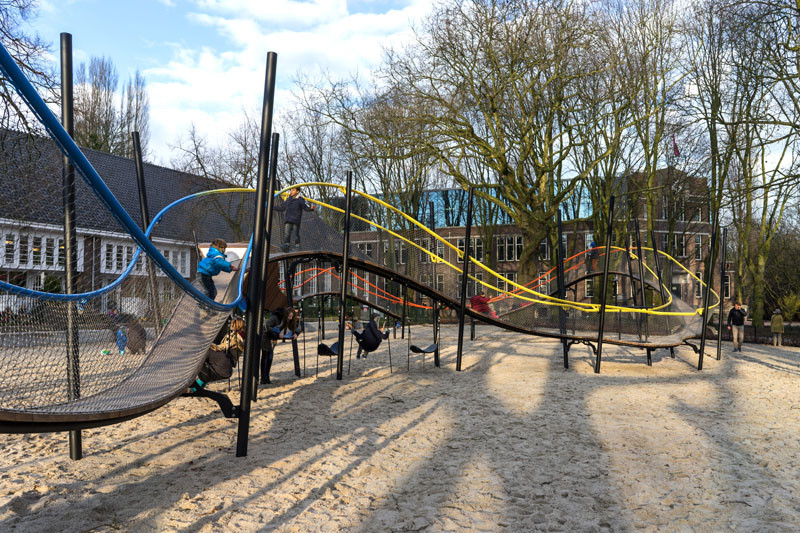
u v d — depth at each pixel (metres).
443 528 4.57
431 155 26.50
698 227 40.62
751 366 15.20
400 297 23.17
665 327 17.52
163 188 36.06
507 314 17.02
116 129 46.06
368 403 9.77
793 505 5.00
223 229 29.64
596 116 26.69
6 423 2.68
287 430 7.83
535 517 4.78
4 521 4.47
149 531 4.39
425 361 15.94
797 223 39.69
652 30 28.48
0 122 6.27
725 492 5.35
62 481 5.51
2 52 2.63
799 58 16.61
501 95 25.31
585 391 11.00
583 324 17.19
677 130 20.72
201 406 9.45
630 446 6.98
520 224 27.95
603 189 33.97
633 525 4.62
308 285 20.30
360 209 35.06
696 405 9.60
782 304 40.06
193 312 8.37
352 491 5.42
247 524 4.57
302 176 38.69
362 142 27.81
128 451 6.67
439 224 43.31
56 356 4.34
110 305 5.45
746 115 20.73
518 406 9.50
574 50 24.72
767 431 7.69
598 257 20.94
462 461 6.41
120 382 5.21
